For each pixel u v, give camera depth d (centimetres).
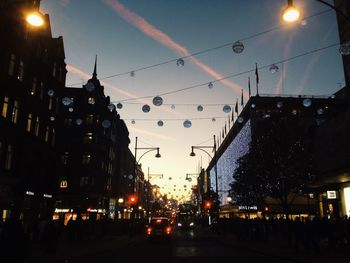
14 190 2503
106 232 3744
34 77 3278
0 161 2636
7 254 1560
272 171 2722
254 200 3669
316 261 1623
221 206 10625
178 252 2311
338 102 4856
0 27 2653
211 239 3803
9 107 2766
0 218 2488
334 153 3012
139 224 4591
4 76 2698
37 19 1241
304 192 3481
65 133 6022
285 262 1745
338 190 3228
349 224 2177
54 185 3744
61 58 4009
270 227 3694
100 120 6153
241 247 2606
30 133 3127
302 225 2042
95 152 5978
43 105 3472
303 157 2789
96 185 5878
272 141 2805
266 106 6406
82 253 2073
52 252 2034
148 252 2311
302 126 2997
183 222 6694
